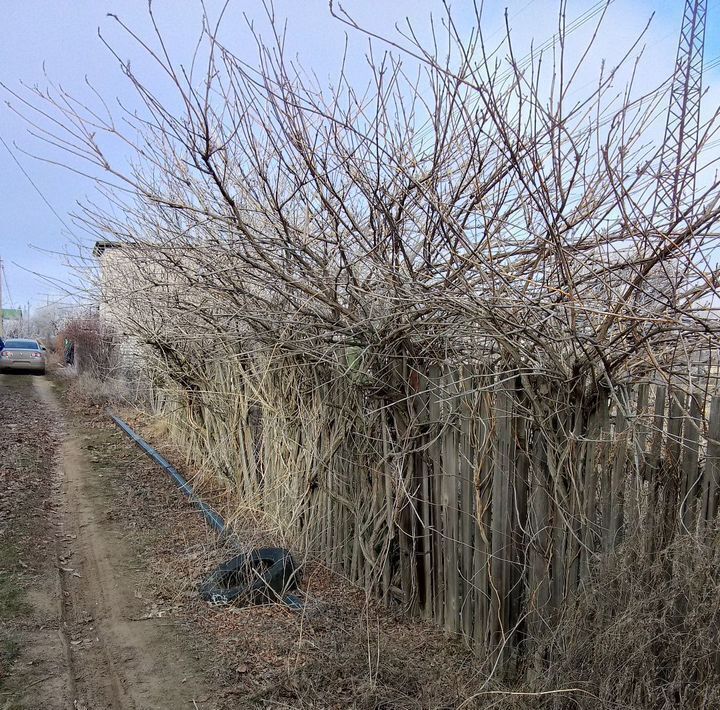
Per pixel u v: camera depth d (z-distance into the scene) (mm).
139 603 4375
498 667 3350
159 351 8172
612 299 2662
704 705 2213
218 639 3840
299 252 3834
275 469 6016
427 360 3895
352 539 4824
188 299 6004
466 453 3604
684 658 2297
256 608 4277
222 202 4180
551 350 2854
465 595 3678
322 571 5020
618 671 2484
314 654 3605
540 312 2832
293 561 4746
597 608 2721
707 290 2344
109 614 4207
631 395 2844
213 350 6668
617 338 2520
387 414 4219
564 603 3020
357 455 4637
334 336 4348
